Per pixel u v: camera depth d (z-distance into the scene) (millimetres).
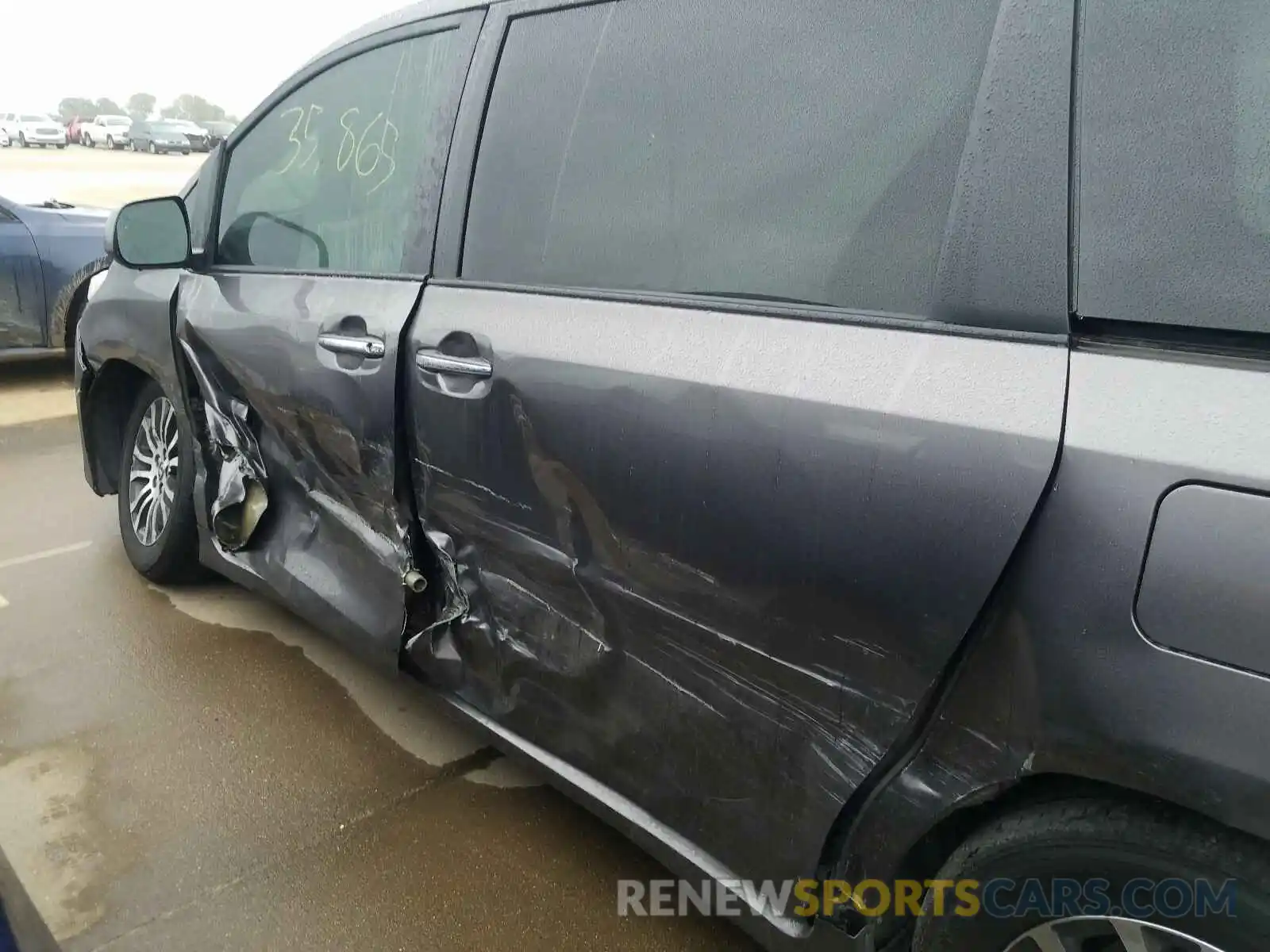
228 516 2830
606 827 2252
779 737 1521
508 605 1978
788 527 1401
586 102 1797
